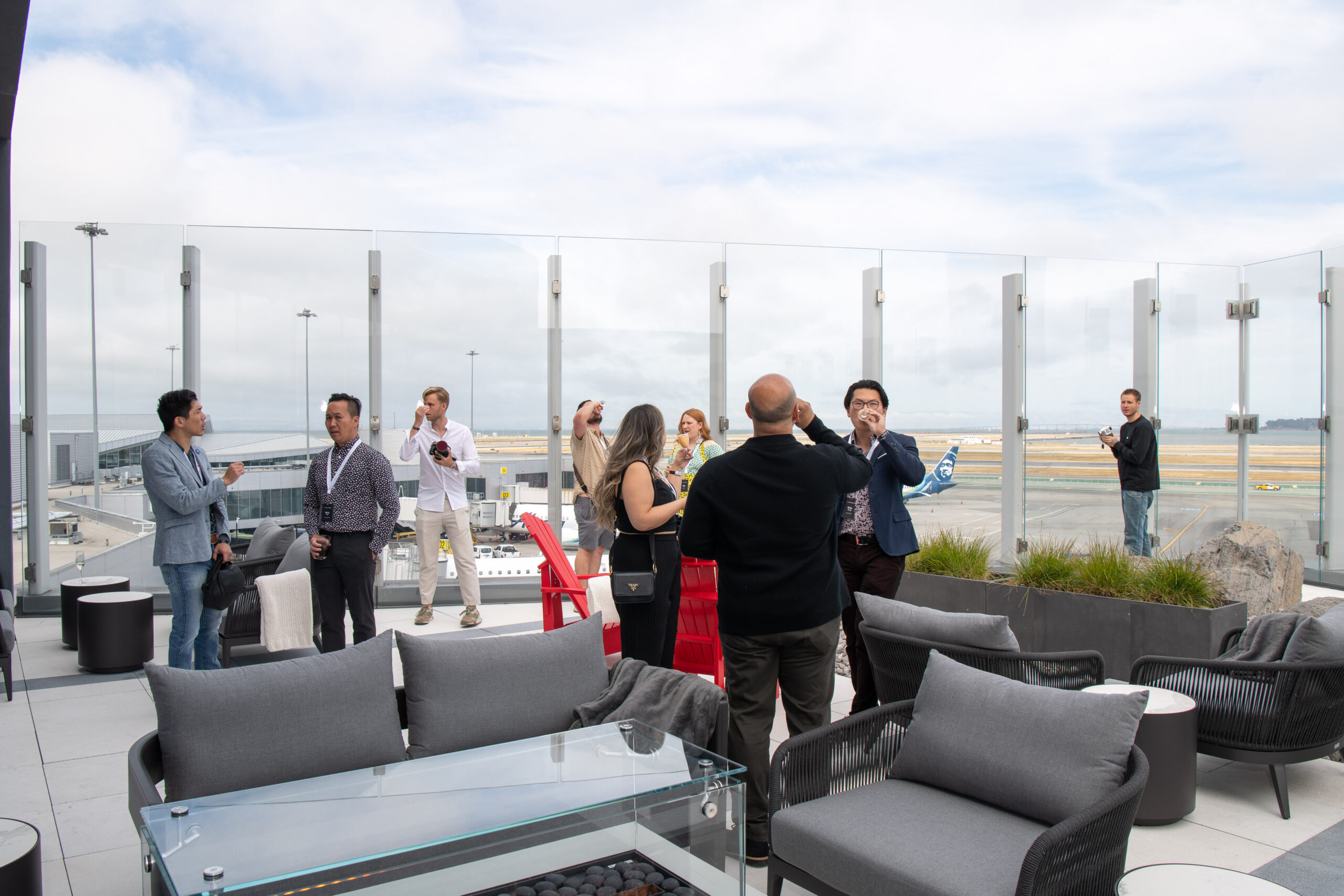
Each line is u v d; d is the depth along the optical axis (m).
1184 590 4.84
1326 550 8.45
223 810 2.01
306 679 2.46
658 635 3.69
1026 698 2.49
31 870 2.01
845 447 3.10
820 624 2.92
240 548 7.71
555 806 2.02
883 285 8.41
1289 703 3.26
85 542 7.55
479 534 8.01
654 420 3.69
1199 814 3.35
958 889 2.01
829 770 2.67
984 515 8.49
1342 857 2.96
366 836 1.87
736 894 2.23
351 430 4.70
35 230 7.43
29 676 5.37
